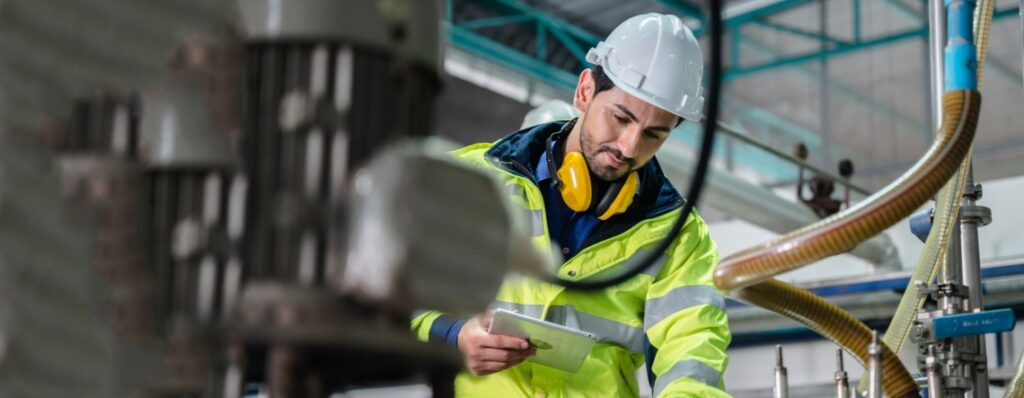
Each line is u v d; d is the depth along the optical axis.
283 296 0.52
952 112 1.10
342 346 0.52
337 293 0.52
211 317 0.53
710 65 0.77
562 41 8.45
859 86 8.00
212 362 0.54
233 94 0.55
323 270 0.52
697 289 1.92
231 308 0.53
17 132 0.51
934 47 1.70
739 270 1.04
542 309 1.90
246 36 0.55
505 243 0.55
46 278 0.51
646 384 5.57
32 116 0.52
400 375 0.57
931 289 1.57
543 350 1.79
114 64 0.52
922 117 7.68
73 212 0.53
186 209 0.55
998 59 7.46
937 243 1.53
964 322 1.52
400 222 0.51
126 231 0.54
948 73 1.13
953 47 1.12
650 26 1.96
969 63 1.12
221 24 0.54
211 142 0.55
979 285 1.65
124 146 0.55
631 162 1.91
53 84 0.52
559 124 2.05
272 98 0.54
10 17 0.50
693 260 1.96
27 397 0.50
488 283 0.54
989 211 1.67
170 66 0.54
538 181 1.99
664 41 1.93
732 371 6.06
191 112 0.55
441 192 0.52
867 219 1.00
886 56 7.88
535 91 7.43
